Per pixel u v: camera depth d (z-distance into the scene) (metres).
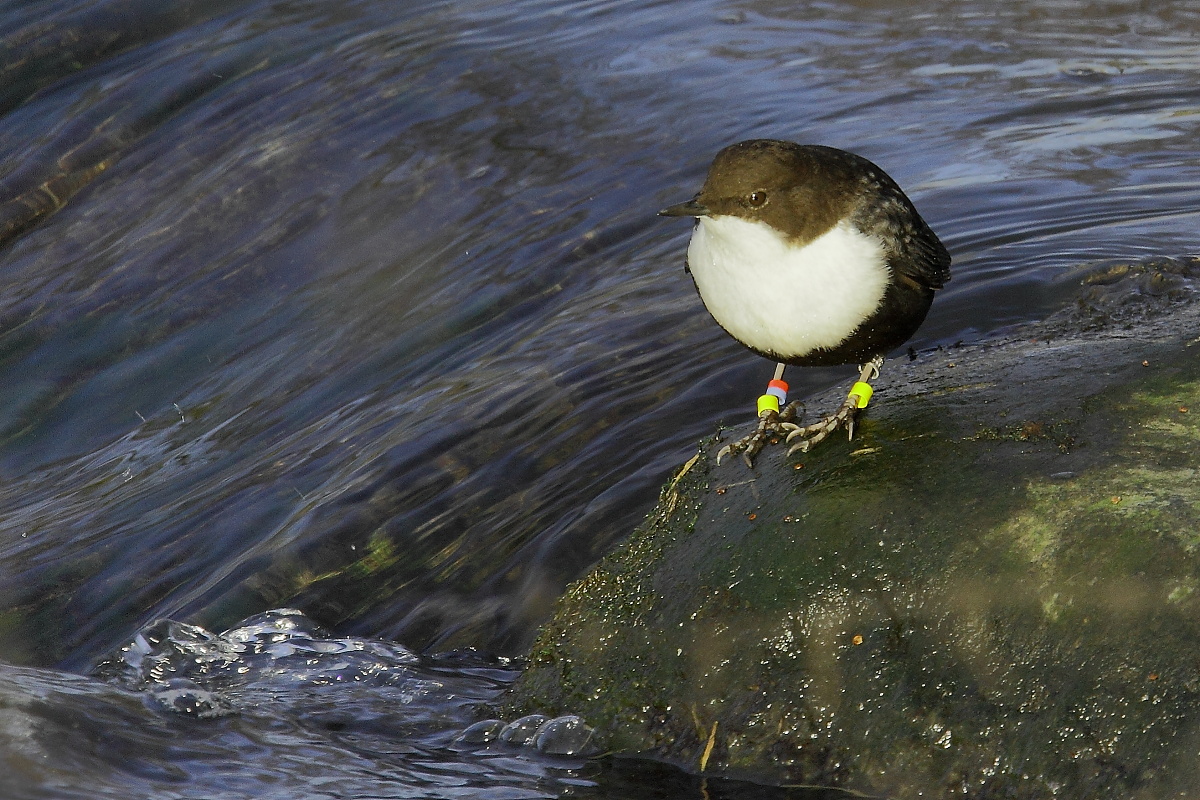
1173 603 5.86
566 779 6.63
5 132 17.56
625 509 9.20
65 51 18.62
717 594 6.92
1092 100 15.44
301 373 13.09
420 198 15.32
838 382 10.34
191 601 9.32
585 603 7.48
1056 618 6.06
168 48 18.66
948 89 16.31
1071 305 10.38
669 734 6.75
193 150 16.69
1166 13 17.97
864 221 7.29
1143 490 6.39
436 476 10.20
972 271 11.61
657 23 19.28
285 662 8.45
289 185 15.78
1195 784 5.46
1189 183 12.93
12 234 16.05
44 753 6.18
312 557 9.55
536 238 14.34
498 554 9.20
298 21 19.25
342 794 6.30
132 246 15.37
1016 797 5.84
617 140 16.05
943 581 6.38
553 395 10.93
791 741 6.45
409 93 17.34
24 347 14.33
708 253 7.50
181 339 14.09
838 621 6.55
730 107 16.47
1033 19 18.27
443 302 13.53
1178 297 10.00
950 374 8.09
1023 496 6.57
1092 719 5.79
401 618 8.84
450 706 7.66
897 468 7.03
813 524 6.86
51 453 13.11
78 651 9.34
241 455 11.86
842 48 18.00
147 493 11.48
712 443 7.98
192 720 7.23
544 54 18.28
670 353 11.32
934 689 6.21
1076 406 7.20
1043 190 13.30
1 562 10.70
